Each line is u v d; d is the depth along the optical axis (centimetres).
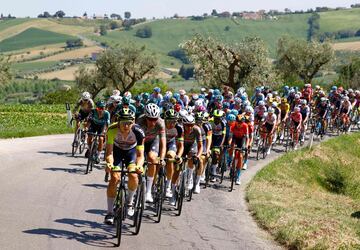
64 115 5131
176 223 1092
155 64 7419
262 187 1692
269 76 5094
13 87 18975
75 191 1291
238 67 5159
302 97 3066
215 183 1666
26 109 5825
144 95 1880
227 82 5138
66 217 1039
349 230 1166
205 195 1461
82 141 1914
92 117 1611
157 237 965
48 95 8469
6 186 1270
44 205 1121
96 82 7656
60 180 1407
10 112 5538
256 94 2644
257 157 2245
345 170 2552
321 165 2450
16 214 1027
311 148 2619
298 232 1053
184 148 1220
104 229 975
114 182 911
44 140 2341
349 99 3334
